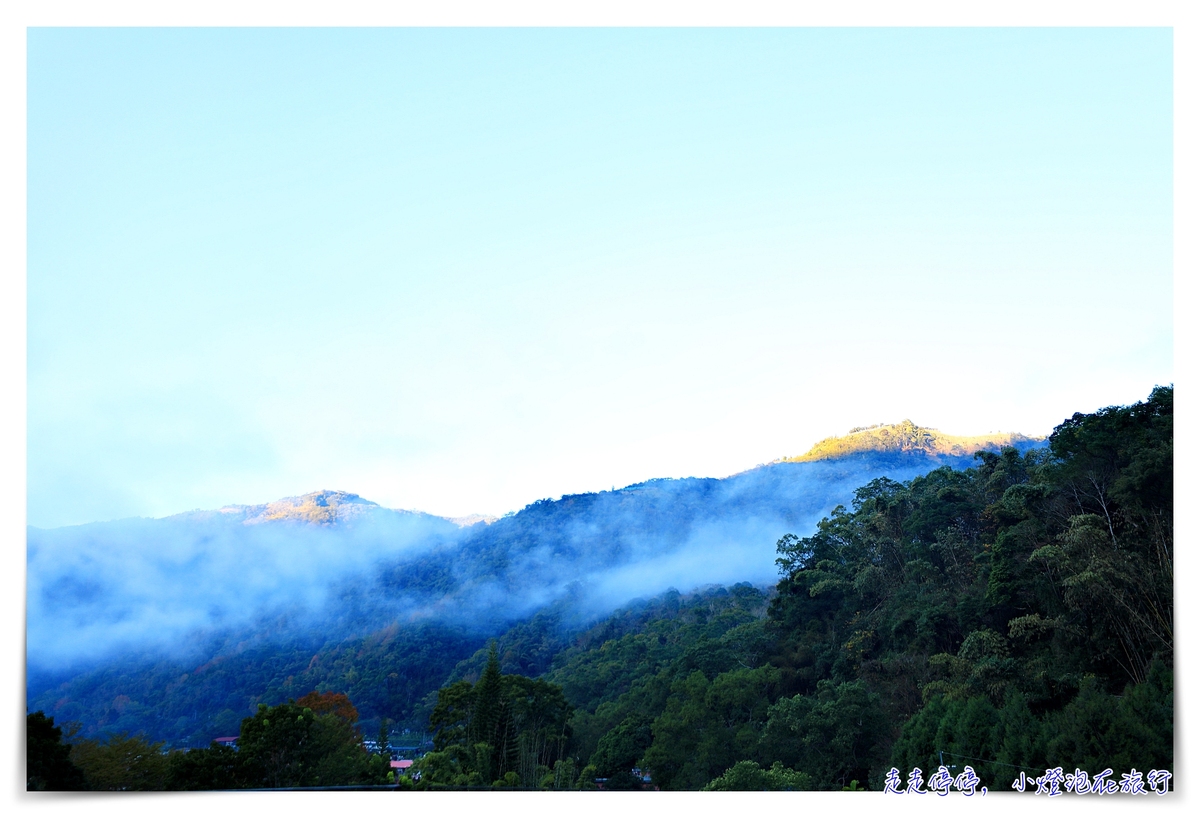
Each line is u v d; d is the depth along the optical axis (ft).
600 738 300.61
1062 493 214.28
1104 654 180.14
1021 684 182.50
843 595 306.96
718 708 257.75
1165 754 139.95
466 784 233.14
